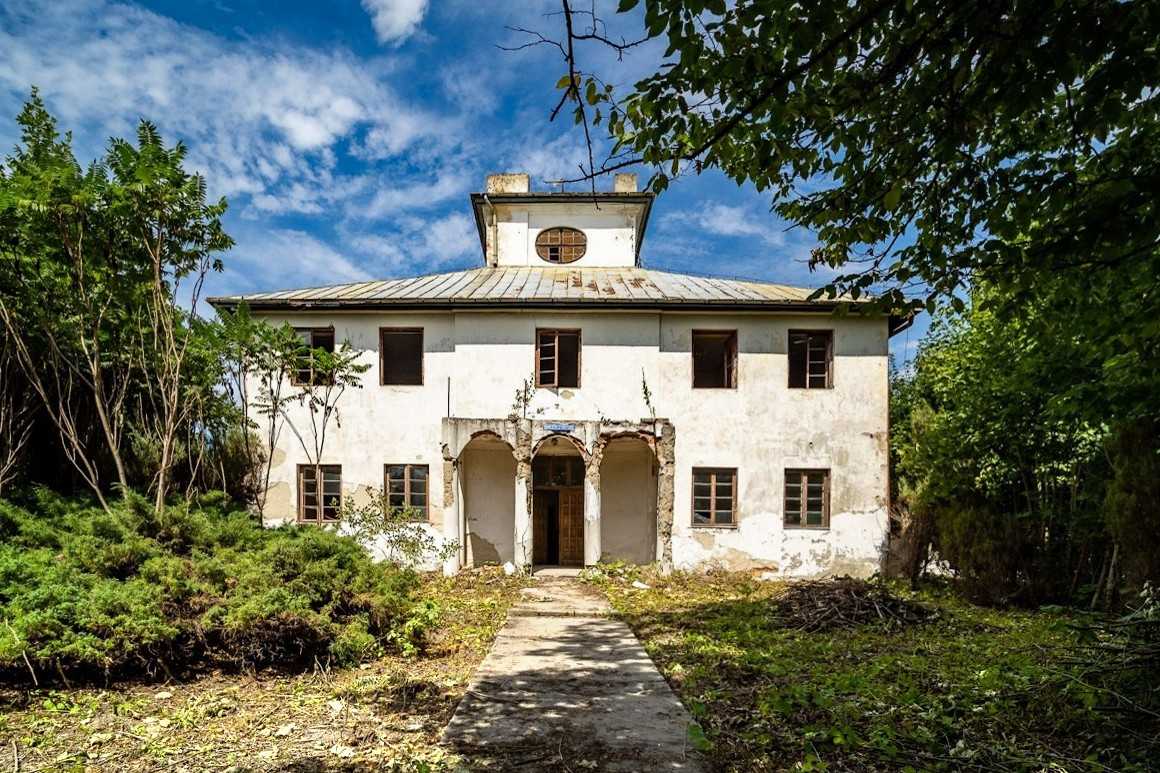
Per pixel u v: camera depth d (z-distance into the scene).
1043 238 4.31
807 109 4.09
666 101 3.94
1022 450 11.93
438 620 8.95
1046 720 4.99
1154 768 4.01
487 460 16.20
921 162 4.48
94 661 5.97
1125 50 3.04
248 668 6.71
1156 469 8.28
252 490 14.20
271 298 15.08
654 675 6.82
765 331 15.39
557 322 15.39
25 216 8.33
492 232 18.92
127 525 7.66
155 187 8.61
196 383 11.38
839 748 4.70
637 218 19.50
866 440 15.16
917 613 10.02
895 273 4.84
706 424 15.20
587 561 14.41
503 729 5.21
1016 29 3.26
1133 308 4.90
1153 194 3.48
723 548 14.87
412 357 16.52
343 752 4.73
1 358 9.02
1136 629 5.25
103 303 9.37
